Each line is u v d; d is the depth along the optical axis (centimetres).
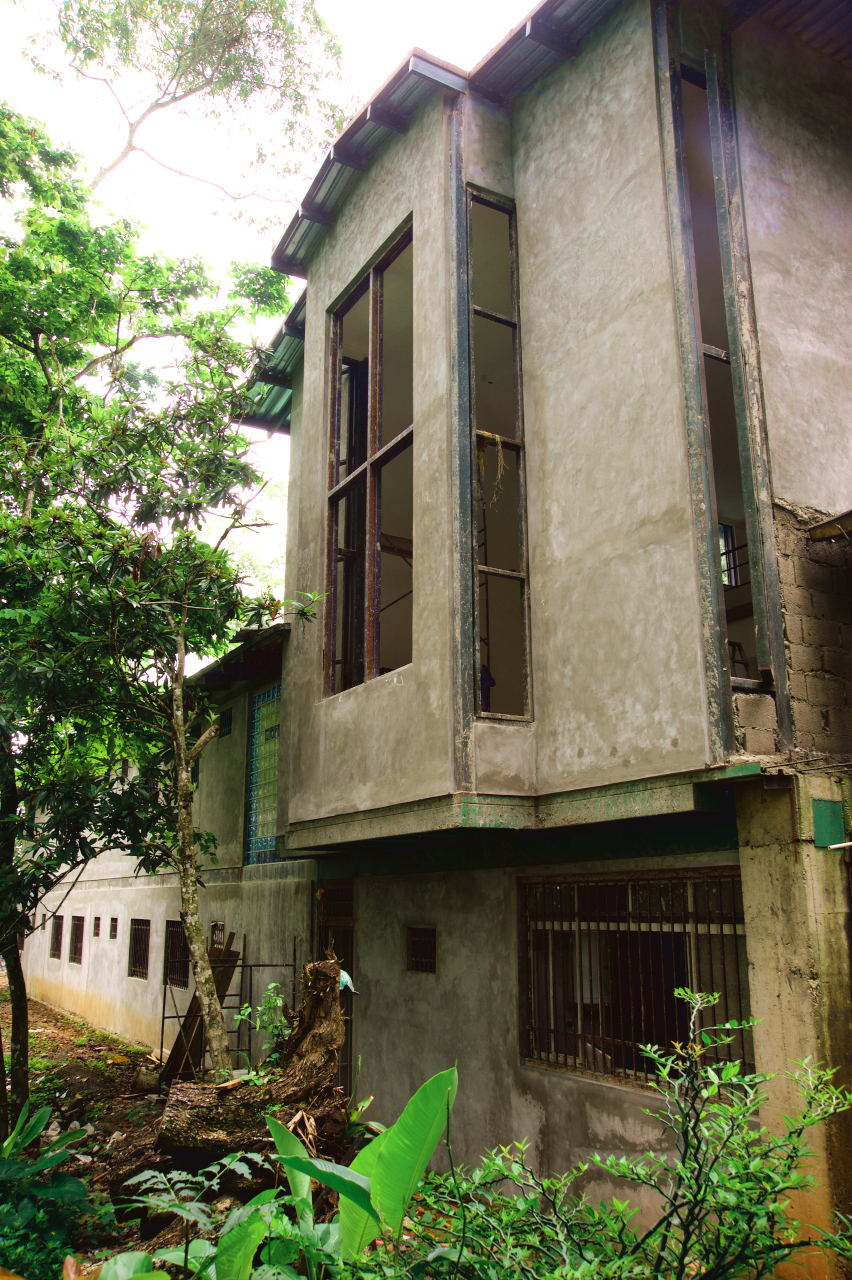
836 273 602
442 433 643
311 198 854
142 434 841
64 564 720
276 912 1076
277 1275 327
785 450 539
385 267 786
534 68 668
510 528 1200
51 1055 1390
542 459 631
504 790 593
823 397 569
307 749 815
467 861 743
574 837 634
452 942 755
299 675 857
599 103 610
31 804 828
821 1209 410
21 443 830
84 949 1900
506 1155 359
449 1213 351
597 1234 326
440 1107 312
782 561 519
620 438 560
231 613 825
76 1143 845
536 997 664
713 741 473
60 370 1010
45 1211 573
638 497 541
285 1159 323
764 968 463
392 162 759
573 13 608
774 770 455
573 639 582
